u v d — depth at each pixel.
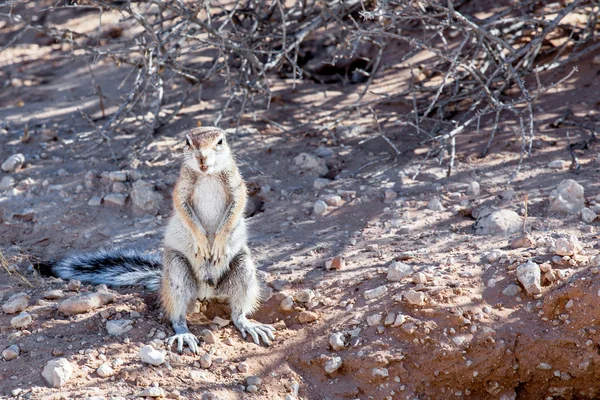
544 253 8.52
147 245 9.71
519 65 11.27
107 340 7.91
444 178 10.53
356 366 7.85
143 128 12.27
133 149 11.29
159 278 8.92
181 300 8.30
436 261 8.72
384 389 7.80
